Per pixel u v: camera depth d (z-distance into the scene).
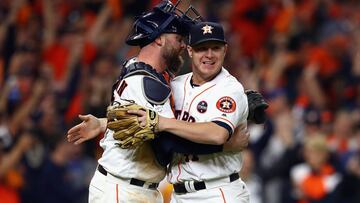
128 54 44.47
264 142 38.09
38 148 37.12
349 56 48.81
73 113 41.16
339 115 39.94
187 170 20.56
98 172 20.75
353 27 53.84
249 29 52.56
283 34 50.84
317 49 48.44
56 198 36.44
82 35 48.47
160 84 20.08
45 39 48.47
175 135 20.00
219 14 52.06
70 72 44.28
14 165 36.34
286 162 36.88
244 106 20.44
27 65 45.09
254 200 34.06
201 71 20.27
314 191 35.53
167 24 20.33
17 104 42.31
